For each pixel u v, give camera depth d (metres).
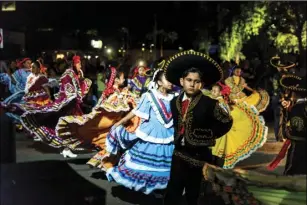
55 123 9.00
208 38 26.45
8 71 14.97
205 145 4.73
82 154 9.47
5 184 5.59
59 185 6.44
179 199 4.92
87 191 6.26
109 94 8.25
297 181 3.89
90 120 7.55
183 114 4.78
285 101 6.40
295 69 9.21
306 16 14.90
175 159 4.86
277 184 3.98
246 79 14.62
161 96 6.01
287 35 16.02
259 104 10.80
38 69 11.31
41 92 11.22
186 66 5.02
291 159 5.26
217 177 4.45
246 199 4.22
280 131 10.88
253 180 4.14
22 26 23.62
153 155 5.93
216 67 5.01
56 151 9.86
